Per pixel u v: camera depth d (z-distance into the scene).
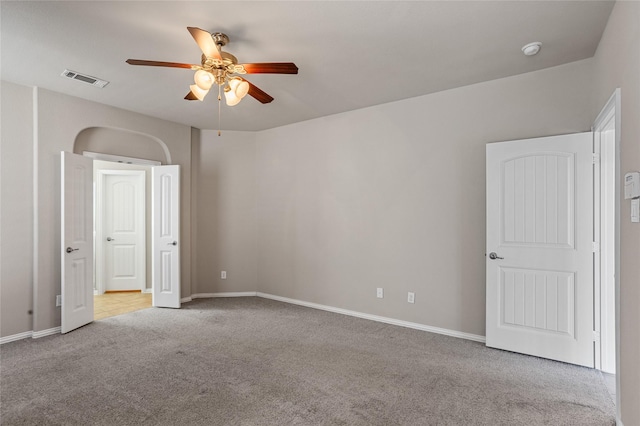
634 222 1.87
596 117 2.82
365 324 4.12
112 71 3.34
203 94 2.68
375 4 2.28
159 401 2.38
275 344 3.46
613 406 2.34
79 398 2.43
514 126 3.40
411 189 4.02
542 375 2.79
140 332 3.82
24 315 3.63
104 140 4.40
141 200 6.07
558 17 2.43
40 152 3.73
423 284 3.92
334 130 4.68
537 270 3.15
